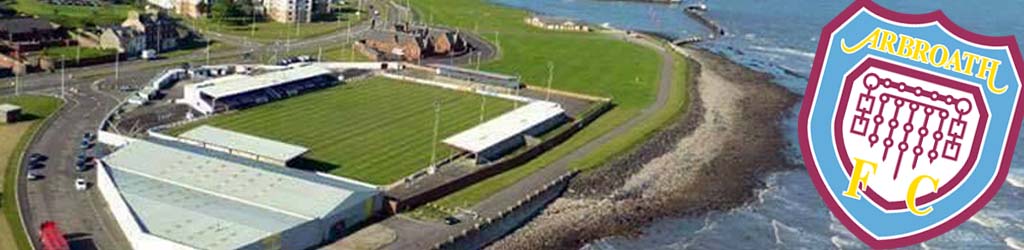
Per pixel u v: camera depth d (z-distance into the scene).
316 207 110.12
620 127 175.12
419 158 142.62
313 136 152.50
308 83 190.12
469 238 115.06
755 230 129.25
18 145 135.75
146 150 125.81
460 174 133.75
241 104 168.50
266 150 133.25
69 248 99.62
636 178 146.62
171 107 164.75
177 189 113.62
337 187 117.00
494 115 175.25
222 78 182.62
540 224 124.94
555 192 136.12
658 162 156.12
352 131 157.12
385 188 125.31
